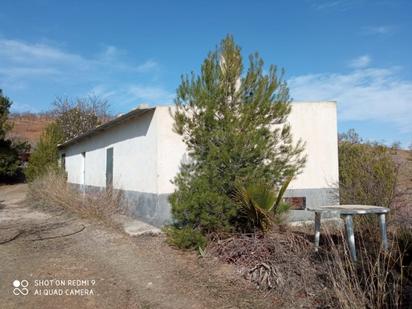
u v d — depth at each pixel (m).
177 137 9.45
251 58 6.82
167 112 9.47
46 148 20.00
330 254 5.32
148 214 9.77
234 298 4.87
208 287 5.25
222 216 6.45
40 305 4.60
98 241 8.00
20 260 6.52
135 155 10.78
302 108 10.05
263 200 5.99
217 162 6.39
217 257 6.33
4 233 8.87
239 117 6.56
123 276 5.76
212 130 6.63
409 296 4.07
